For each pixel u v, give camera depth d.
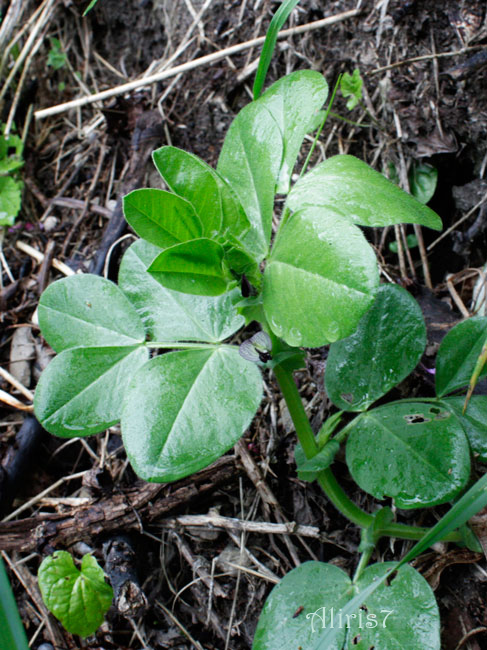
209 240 0.16
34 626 0.24
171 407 0.17
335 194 0.18
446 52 0.30
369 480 0.19
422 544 0.16
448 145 0.30
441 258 0.31
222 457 0.25
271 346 0.18
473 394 0.23
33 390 0.29
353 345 0.21
